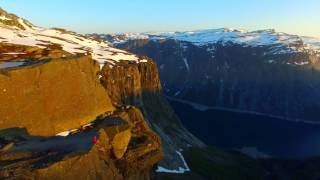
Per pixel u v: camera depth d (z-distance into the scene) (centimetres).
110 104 7194
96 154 4884
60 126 5959
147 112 16038
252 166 17688
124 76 14838
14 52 9556
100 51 16650
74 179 4416
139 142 6134
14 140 5081
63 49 13862
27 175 4031
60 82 6141
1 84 5356
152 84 17488
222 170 15175
